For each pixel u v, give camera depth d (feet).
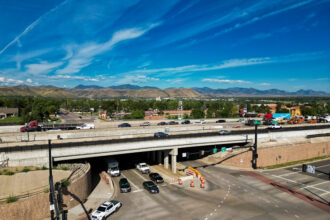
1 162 105.19
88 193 107.65
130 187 115.65
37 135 150.71
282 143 185.37
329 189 118.52
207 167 159.94
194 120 253.03
